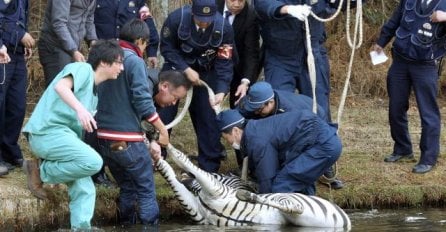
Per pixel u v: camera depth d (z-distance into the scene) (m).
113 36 9.29
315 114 8.04
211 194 7.77
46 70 8.84
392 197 8.77
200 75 8.72
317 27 8.83
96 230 7.32
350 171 9.28
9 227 7.59
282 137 7.91
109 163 7.72
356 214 8.44
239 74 9.22
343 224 7.72
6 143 8.62
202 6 8.23
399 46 9.15
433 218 8.18
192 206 7.91
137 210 7.86
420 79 9.16
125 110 7.50
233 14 8.89
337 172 9.23
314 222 7.65
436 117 9.26
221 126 8.14
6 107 8.55
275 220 7.80
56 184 7.79
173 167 9.14
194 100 8.80
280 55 8.84
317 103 8.89
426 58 9.03
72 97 6.89
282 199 7.59
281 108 8.27
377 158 9.84
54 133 7.09
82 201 7.30
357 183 8.97
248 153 7.98
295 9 8.40
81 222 7.27
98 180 8.39
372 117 12.78
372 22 15.35
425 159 9.27
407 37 9.07
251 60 9.02
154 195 7.80
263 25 8.88
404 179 9.09
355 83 14.75
